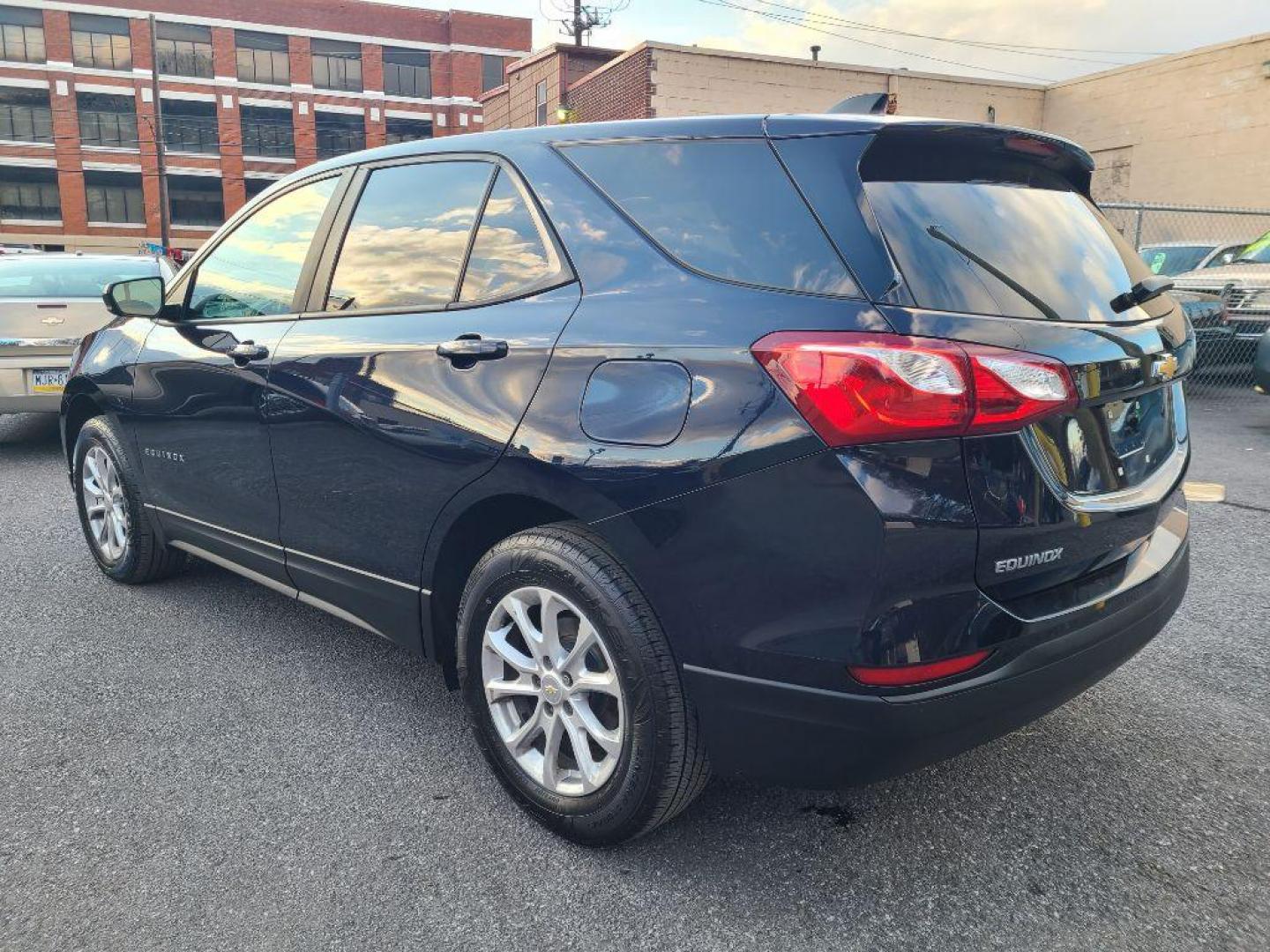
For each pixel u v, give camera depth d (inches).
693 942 76.9
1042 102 853.2
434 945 76.5
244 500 126.4
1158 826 93.0
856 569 69.4
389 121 2025.1
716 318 77.7
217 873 85.7
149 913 80.1
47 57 1785.2
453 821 94.3
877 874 85.5
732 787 100.3
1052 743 109.7
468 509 93.7
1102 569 83.4
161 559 160.7
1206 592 159.6
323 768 104.4
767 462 72.1
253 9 1886.1
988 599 72.0
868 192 76.6
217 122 1892.2
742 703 76.2
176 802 97.3
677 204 85.9
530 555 87.7
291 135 1955.0
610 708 87.2
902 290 72.1
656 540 78.2
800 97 761.6
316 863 87.3
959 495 69.4
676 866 86.7
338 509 110.2
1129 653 86.7
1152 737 110.9
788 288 76.1
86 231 1839.3
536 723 91.4
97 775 102.6
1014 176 90.3
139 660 133.5
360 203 116.2
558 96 885.8
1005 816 94.7
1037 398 71.3
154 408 141.9
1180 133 746.2
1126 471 84.8
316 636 142.9
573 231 91.5
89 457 164.4
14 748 108.2
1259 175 695.7
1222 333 382.0
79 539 194.2
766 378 72.9
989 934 77.7
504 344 90.5
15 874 85.4
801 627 72.1
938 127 80.7
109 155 1835.6
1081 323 79.7
